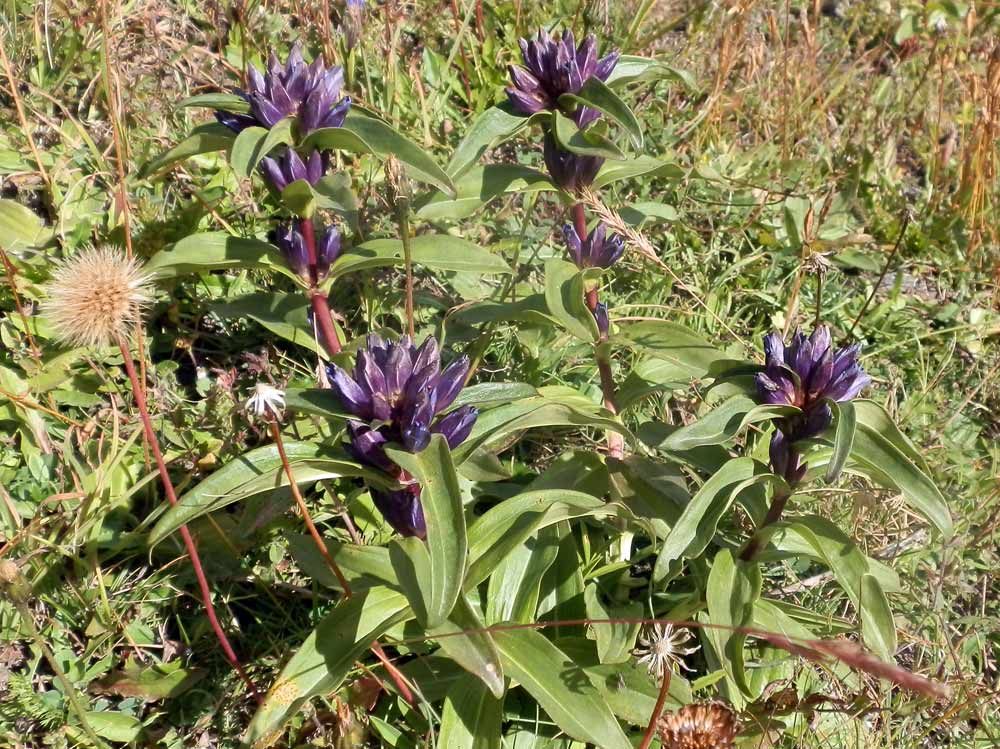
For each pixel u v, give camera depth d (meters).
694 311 0.92
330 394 0.58
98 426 0.76
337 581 0.63
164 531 0.56
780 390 0.59
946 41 1.23
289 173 0.65
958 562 0.74
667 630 0.59
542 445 0.81
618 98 0.65
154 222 0.85
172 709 0.66
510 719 0.64
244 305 0.76
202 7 1.03
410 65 1.03
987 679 0.71
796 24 1.28
